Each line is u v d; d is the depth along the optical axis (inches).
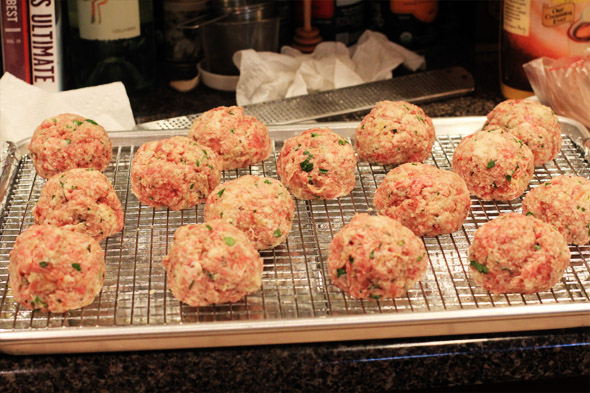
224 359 21.6
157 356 21.6
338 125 30.0
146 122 33.3
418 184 25.0
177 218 26.3
